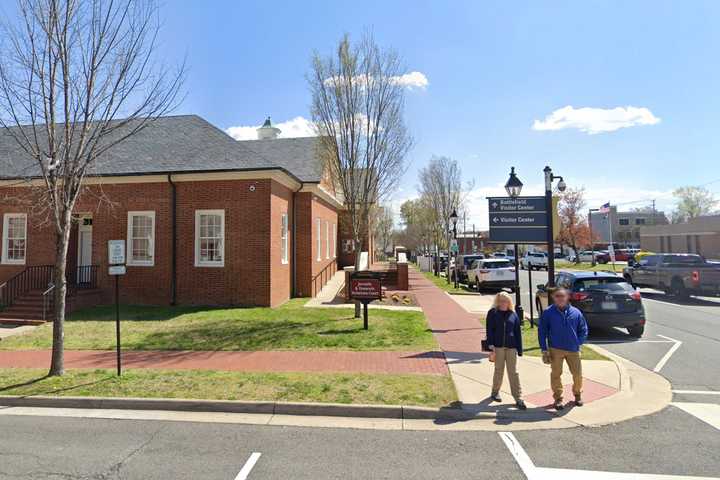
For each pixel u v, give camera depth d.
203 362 8.55
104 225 16.02
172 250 15.62
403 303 17.06
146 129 17.83
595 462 4.51
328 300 17.47
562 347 6.08
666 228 50.00
